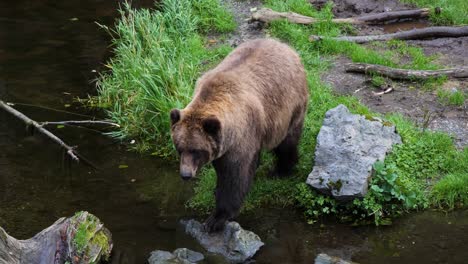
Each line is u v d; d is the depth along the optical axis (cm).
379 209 812
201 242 773
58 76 1189
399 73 1053
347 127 859
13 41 1309
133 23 1160
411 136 916
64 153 981
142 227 812
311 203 828
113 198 873
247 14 1302
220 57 1154
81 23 1380
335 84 1060
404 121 948
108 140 1017
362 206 815
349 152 832
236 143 729
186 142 691
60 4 1470
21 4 1471
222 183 758
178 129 698
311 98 1005
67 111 1088
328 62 1117
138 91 1046
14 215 831
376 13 1259
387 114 970
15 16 1415
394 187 821
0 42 1304
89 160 963
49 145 1002
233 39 1220
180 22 1217
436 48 1154
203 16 1275
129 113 1041
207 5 1288
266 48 801
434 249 761
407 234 789
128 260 752
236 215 813
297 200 845
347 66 1088
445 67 1088
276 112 784
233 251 753
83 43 1302
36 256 713
